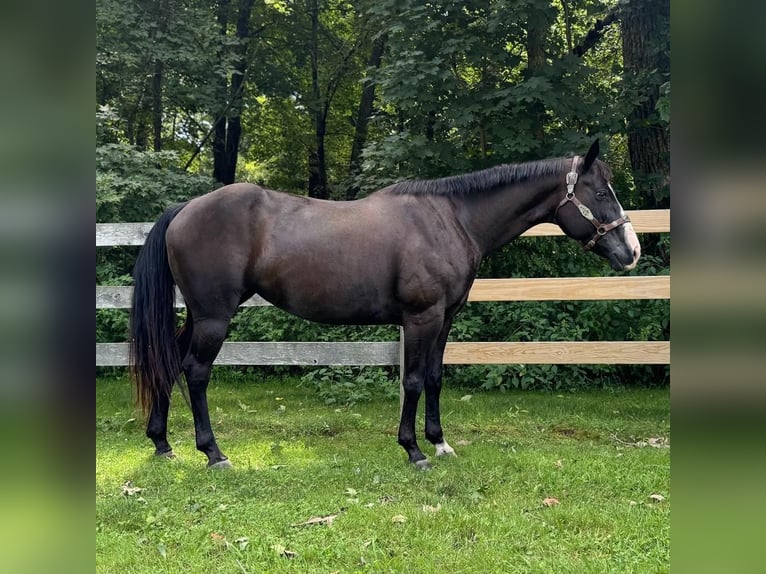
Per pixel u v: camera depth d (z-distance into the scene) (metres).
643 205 6.59
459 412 4.94
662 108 5.29
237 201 3.34
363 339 5.75
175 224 3.34
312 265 3.34
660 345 4.39
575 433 4.36
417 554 2.37
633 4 6.27
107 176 5.90
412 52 5.74
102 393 5.52
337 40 11.16
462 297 3.57
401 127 7.68
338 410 5.06
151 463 3.48
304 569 2.27
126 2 7.71
